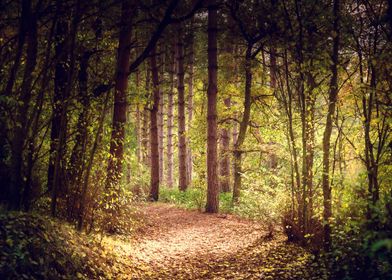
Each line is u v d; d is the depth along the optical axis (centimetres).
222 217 1744
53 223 791
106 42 1112
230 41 2072
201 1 1366
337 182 742
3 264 552
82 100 988
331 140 931
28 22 750
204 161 2391
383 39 720
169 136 2886
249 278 789
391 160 679
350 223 624
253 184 1335
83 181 975
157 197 2378
